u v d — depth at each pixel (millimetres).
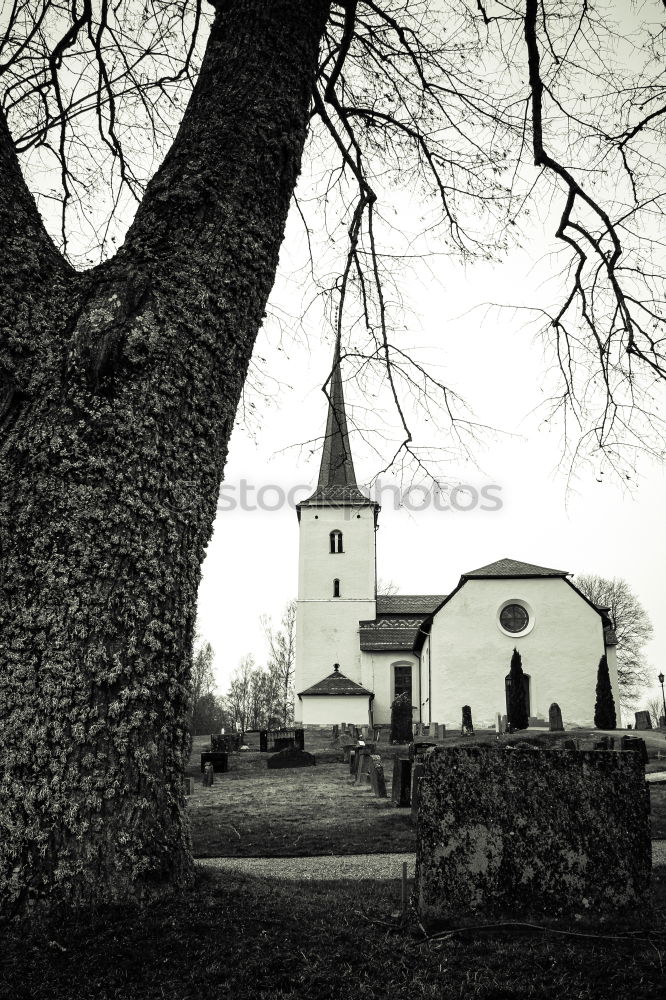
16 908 3619
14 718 3797
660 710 67125
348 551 49188
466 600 37969
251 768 22156
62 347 4371
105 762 3809
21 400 4328
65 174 7414
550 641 37281
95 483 4125
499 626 37531
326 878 7020
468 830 4988
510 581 38094
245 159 5031
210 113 5156
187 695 4227
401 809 12688
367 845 9297
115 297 4414
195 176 4879
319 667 47656
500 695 36938
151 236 4699
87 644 3904
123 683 3920
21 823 3689
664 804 12328
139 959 3508
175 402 4441
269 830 10617
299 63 5465
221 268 4785
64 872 3670
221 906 3996
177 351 4504
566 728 36094
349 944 3953
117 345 4305
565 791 5074
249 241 4949
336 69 7145
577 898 4926
